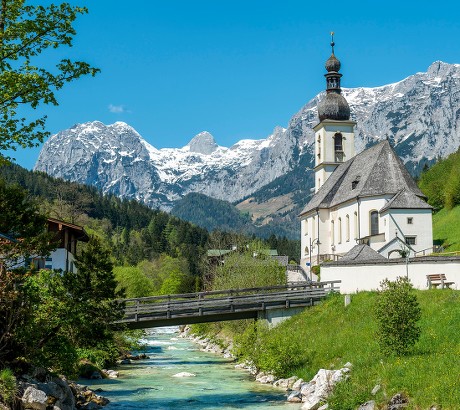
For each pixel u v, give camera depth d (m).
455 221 99.94
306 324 52.06
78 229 57.44
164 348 75.62
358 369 34.91
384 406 28.00
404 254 68.69
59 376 32.66
